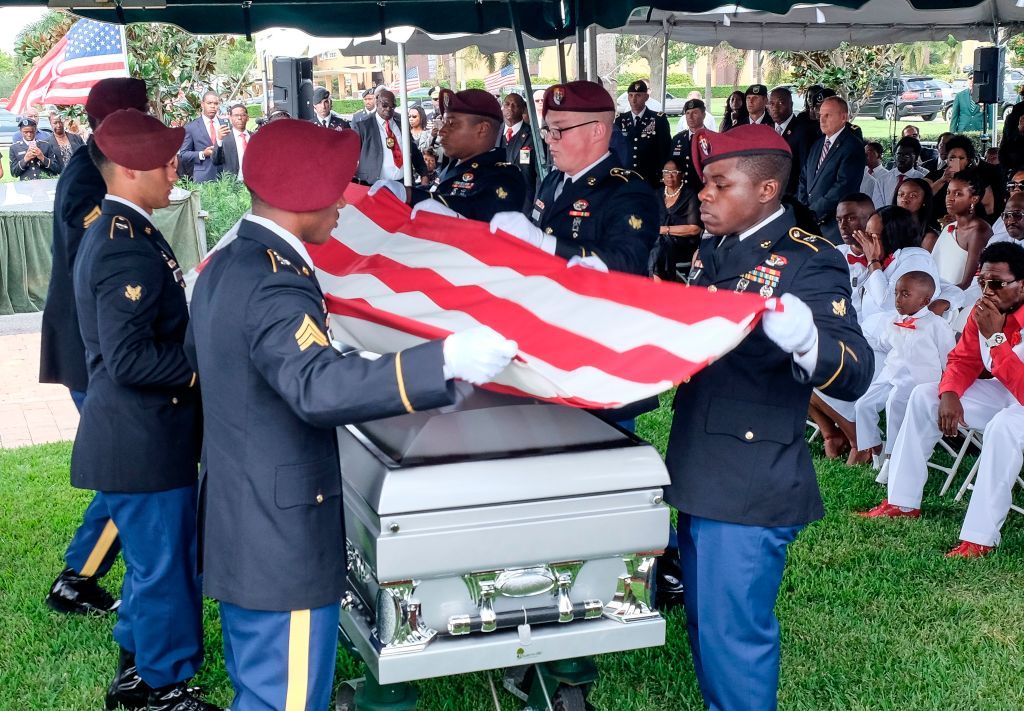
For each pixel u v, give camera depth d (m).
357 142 2.36
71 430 6.64
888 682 3.36
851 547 4.45
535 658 2.51
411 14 6.27
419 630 2.42
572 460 2.45
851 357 2.51
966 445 5.02
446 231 3.30
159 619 3.08
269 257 2.27
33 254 9.77
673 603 3.90
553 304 2.77
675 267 9.64
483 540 2.38
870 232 6.01
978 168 7.93
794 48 12.46
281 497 2.30
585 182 3.72
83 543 3.86
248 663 2.40
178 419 3.03
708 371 2.78
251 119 19.12
